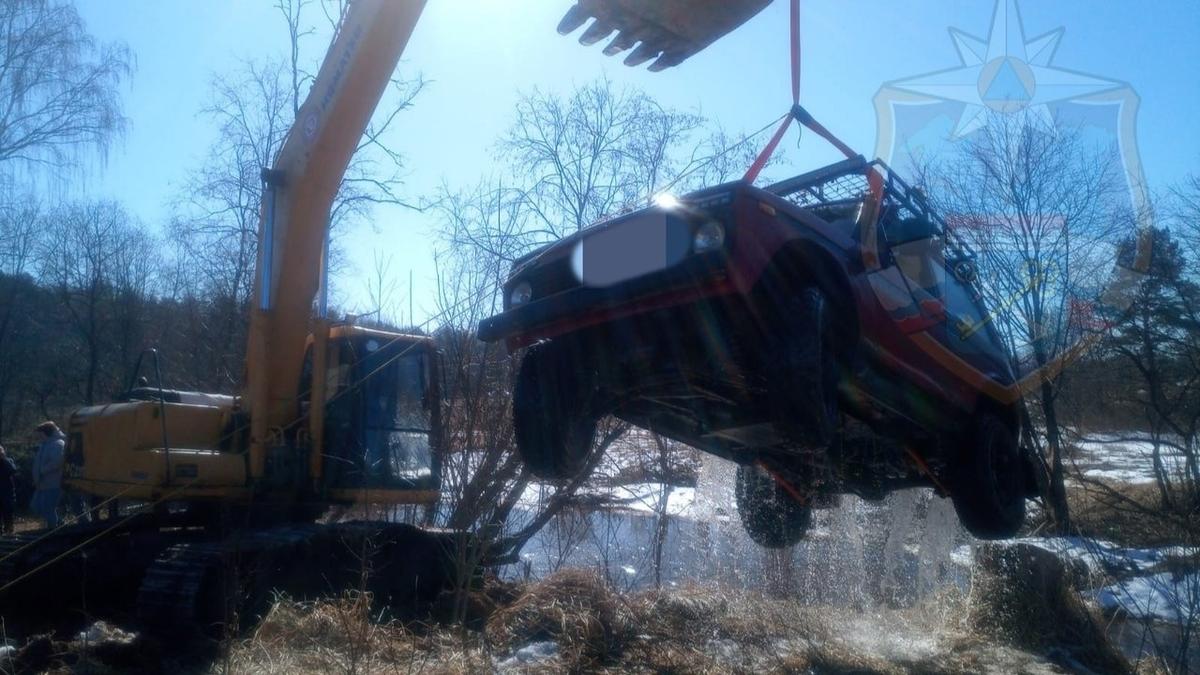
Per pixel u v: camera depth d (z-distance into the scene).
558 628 6.73
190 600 7.02
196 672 6.33
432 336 9.38
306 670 6.07
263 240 8.41
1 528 12.88
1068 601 7.11
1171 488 5.25
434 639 6.80
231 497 8.23
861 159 5.48
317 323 8.75
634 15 4.91
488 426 8.82
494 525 8.56
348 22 8.09
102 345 26.81
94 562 8.30
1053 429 6.79
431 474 9.17
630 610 6.88
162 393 8.32
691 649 6.48
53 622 8.16
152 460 7.95
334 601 7.69
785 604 7.36
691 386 4.95
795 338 4.35
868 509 8.77
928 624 7.70
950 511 8.59
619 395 5.21
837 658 6.48
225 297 19.44
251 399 8.55
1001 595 7.41
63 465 9.05
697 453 9.95
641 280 4.44
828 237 4.90
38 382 27.02
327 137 8.13
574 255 4.81
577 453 5.21
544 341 5.21
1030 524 8.38
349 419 8.88
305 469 8.51
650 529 10.66
